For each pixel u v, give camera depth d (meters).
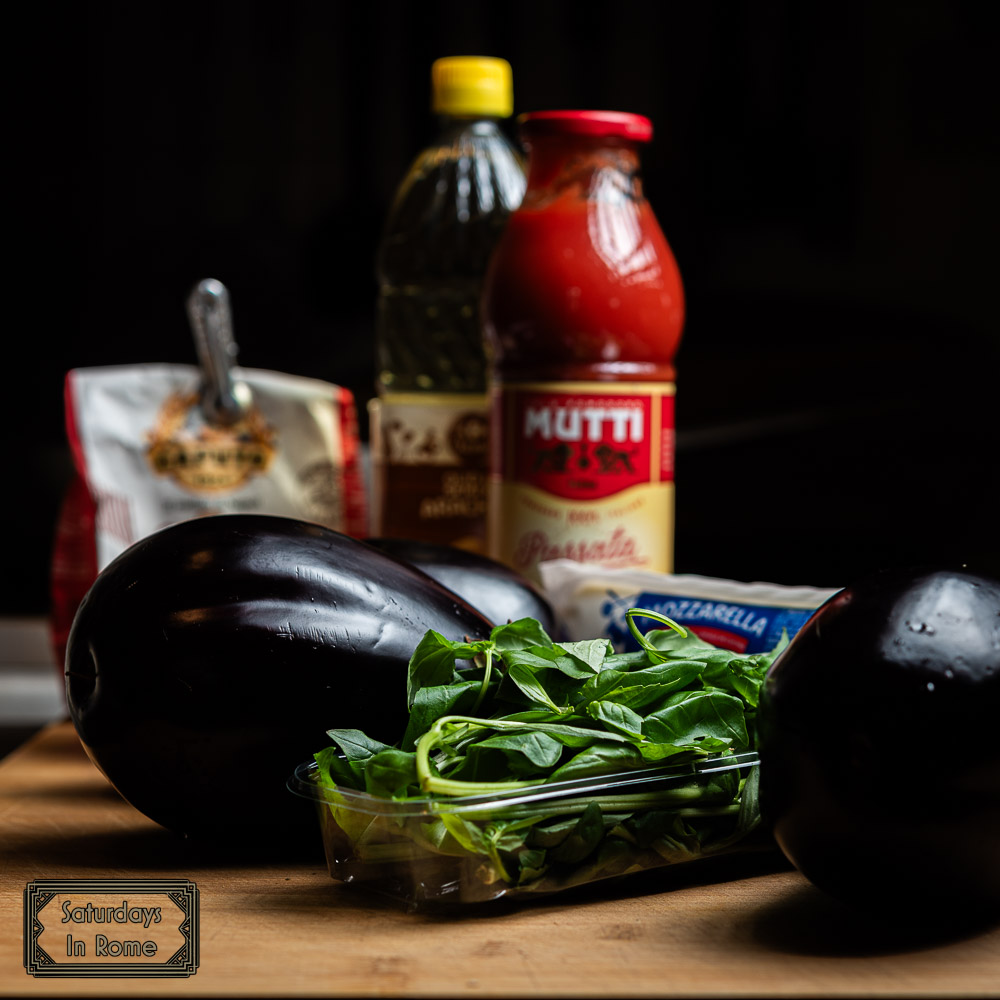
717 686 0.84
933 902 0.78
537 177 1.00
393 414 1.06
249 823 0.84
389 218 1.12
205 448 1.07
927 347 1.37
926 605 0.78
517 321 0.99
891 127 1.35
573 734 0.80
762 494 1.37
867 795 0.77
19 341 1.36
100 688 0.83
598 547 1.00
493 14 1.34
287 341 1.37
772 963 0.77
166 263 1.36
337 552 0.86
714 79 1.35
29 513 1.37
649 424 1.00
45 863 0.85
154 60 1.34
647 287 0.99
